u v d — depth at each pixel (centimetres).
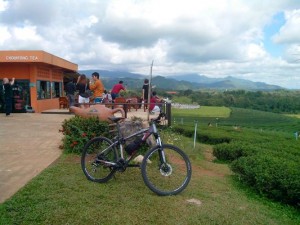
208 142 1446
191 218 403
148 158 493
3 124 1205
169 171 500
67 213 393
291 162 663
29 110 1742
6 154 704
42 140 870
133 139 523
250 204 499
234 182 651
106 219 386
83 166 539
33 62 1662
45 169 575
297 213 506
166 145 505
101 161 526
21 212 390
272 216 461
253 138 1403
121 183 521
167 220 395
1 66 1731
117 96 1612
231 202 488
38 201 426
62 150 742
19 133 987
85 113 826
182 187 495
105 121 759
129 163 534
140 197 463
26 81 1742
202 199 484
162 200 460
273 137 1586
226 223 403
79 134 720
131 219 390
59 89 2248
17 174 550
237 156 907
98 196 455
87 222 376
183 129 1594
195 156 929
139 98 1808
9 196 443
